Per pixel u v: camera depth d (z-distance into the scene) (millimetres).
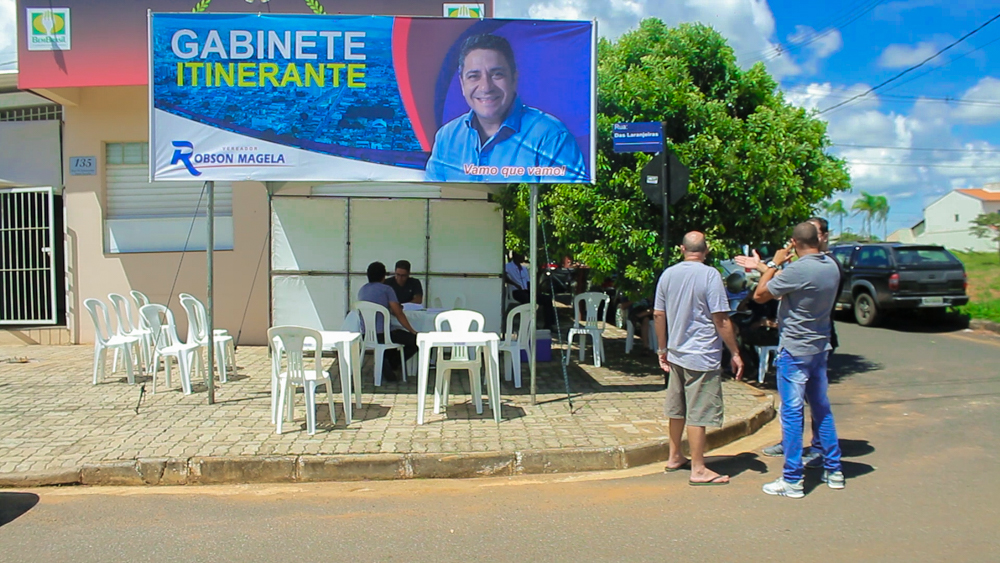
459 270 10414
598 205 8148
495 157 7117
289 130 7000
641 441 6113
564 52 7121
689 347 5277
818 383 5191
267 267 11211
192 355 8648
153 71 6902
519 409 7277
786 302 5172
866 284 14242
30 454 5742
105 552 4207
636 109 8375
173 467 5523
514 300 12594
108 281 11266
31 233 11375
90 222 11242
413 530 4539
